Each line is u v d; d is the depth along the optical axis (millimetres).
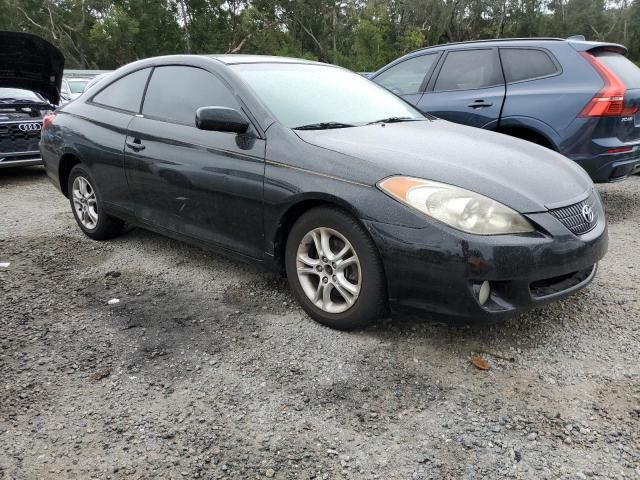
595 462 2135
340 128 3463
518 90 5605
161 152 3830
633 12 54562
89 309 3473
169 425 2367
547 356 2893
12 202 6555
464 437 2281
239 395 2570
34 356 2914
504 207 2686
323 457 2176
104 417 2422
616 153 5117
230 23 51031
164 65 4129
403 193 2744
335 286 3057
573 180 3172
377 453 2195
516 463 2137
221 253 3686
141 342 3055
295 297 3309
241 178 3320
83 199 4852
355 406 2480
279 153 3178
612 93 5035
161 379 2701
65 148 4758
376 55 47094
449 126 3930
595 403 2494
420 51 6605
